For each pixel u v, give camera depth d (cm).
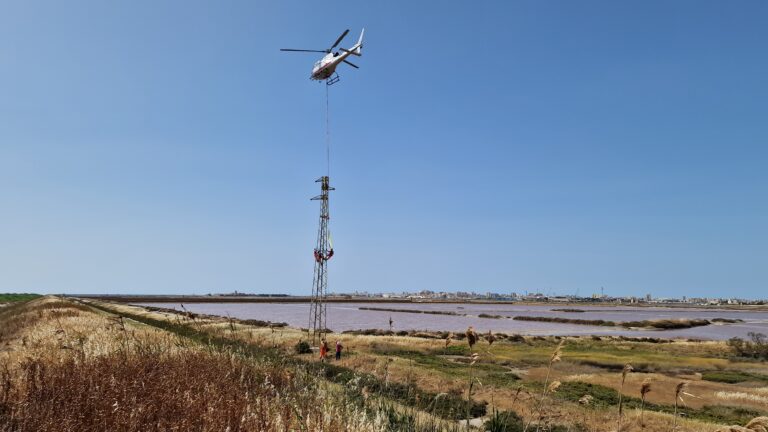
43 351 1143
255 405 732
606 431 1689
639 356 5906
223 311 15438
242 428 625
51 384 771
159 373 853
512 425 1004
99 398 674
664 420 2050
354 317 15312
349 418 734
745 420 2481
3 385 767
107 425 601
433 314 19250
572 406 2130
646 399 2981
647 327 13775
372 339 6100
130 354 1062
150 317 5647
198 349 1148
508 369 4325
